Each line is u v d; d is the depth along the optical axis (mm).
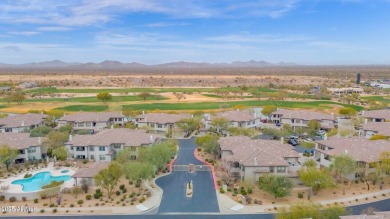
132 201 68750
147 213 64250
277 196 67938
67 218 62500
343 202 68188
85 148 95438
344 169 74562
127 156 86312
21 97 186375
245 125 130125
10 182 79375
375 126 113188
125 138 98625
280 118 141250
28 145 94188
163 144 90438
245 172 76250
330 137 102875
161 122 126875
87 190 74125
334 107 179125
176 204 67812
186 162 93938
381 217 48594
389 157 77562
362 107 179000
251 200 68750
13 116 128500
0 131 117875
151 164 79438
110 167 72438
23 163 93250
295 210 54625
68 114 141000
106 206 67125
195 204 67812
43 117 133000
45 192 70625
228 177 78688
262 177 71438
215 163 92438
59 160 95375
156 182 79438
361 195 71562
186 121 122062
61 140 98938
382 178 79750
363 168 78688
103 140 96812
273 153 81812
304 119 132625
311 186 70812
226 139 96750
